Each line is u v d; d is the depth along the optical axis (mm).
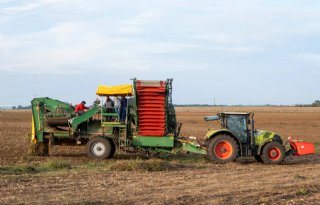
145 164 17234
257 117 74688
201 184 14133
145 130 20812
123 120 21078
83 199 11617
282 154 20141
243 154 20391
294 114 89000
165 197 11984
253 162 20844
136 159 19359
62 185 13648
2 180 14320
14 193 12375
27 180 14453
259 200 11844
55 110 22000
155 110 20750
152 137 20812
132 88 20734
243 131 20500
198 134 37594
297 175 16109
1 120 61062
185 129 44812
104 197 11930
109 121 21109
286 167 19047
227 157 20031
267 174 16672
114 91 20844
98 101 21297
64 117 21844
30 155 22016
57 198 11734
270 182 14664
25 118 68750
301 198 12234
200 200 11758
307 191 13102
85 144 21891
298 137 37188
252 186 13820
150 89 20641
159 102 20734
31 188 13125
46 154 22188
